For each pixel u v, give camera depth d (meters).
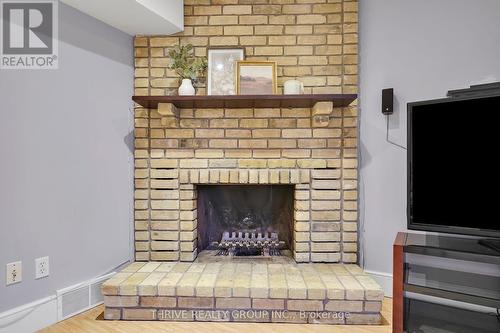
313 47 2.33
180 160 2.36
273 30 2.34
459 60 1.95
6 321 1.63
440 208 1.75
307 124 2.33
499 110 1.59
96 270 2.10
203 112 2.36
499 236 1.58
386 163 2.20
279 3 2.34
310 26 2.32
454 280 1.95
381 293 1.80
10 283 1.66
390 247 2.19
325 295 1.82
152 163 2.36
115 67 2.24
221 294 1.85
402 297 1.67
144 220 2.35
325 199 2.30
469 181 1.67
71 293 1.93
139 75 2.36
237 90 2.28
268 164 2.33
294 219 2.40
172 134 2.37
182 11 2.31
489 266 1.86
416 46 2.09
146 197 2.35
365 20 2.29
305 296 1.82
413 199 1.82
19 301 1.70
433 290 1.61
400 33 2.15
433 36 2.03
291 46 2.34
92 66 2.08
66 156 1.92
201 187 2.57
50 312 1.81
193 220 2.38
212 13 2.36
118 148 2.26
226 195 2.58
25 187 1.72
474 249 1.58
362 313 1.82
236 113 2.36
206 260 2.37
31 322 1.73
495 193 1.60
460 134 1.69
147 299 1.86
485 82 1.87
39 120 1.78
